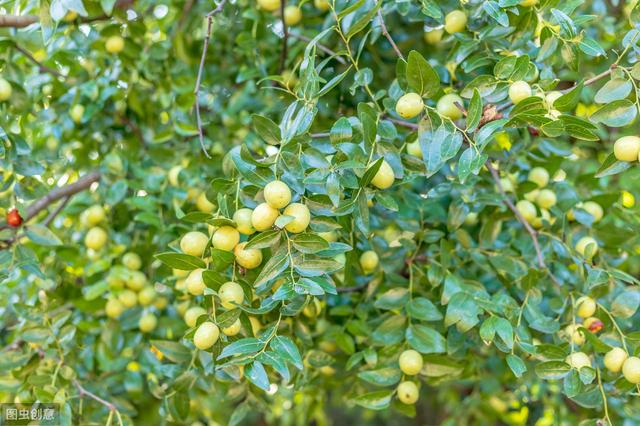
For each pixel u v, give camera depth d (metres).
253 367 0.92
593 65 1.33
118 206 1.32
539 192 1.21
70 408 1.12
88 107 1.31
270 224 0.93
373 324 1.16
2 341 1.37
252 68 1.34
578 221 1.18
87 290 1.25
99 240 1.28
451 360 1.10
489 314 1.08
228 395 1.19
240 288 0.95
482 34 1.08
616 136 1.37
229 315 0.94
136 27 1.30
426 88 0.99
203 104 1.39
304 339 1.14
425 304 1.10
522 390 1.28
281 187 0.92
